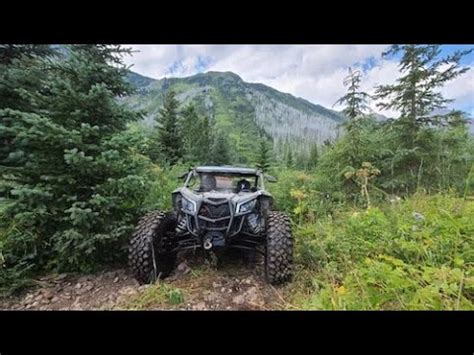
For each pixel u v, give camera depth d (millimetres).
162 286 3039
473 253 2682
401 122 6922
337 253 3361
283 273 3053
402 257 3037
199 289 3043
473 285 2184
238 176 4355
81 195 3506
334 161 7426
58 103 3523
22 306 2812
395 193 6699
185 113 31375
